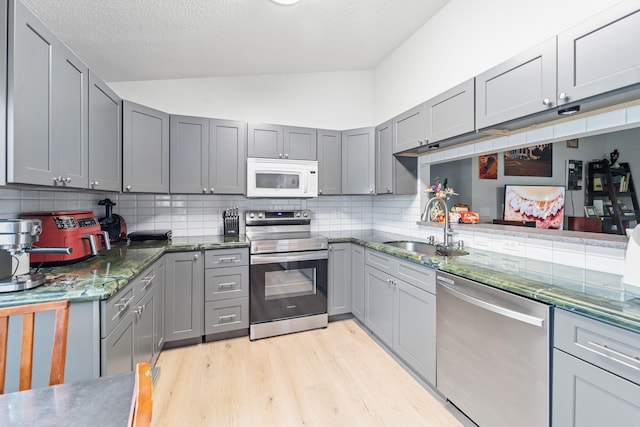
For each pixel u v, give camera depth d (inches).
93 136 66.6
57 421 25.9
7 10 41.9
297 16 84.1
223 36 88.0
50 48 50.4
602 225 101.5
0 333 33.4
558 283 50.0
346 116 135.9
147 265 69.3
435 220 103.8
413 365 77.7
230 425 61.8
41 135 48.2
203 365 84.3
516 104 58.7
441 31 93.7
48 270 60.4
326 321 109.8
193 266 94.4
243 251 99.8
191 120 103.0
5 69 41.7
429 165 109.0
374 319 98.3
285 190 114.0
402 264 82.5
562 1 61.0
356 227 140.9
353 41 106.9
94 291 47.8
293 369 82.4
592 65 46.4
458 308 62.7
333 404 68.3
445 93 77.9
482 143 83.0
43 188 57.2
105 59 91.5
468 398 60.2
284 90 128.3
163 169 97.3
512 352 50.7
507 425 51.8
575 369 41.6
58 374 34.2
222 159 107.0
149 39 83.2
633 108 52.5
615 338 37.2
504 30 73.6
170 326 91.8
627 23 42.3
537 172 126.0
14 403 28.2
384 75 127.0
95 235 73.7
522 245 72.0
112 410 27.5
